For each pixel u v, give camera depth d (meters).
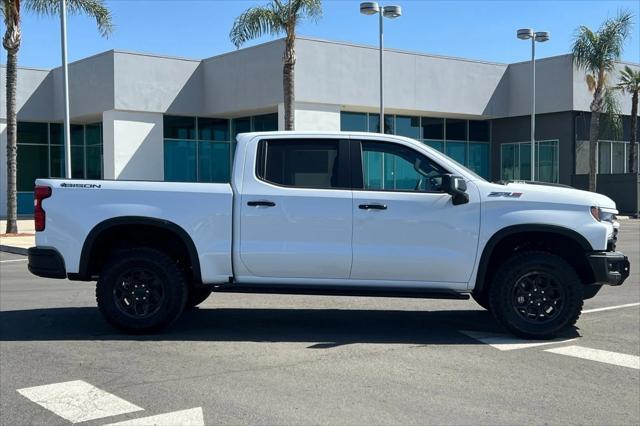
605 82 31.64
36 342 7.02
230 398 5.18
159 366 6.09
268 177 7.18
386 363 6.22
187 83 29.14
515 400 5.18
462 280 7.01
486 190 7.00
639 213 31.66
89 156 32.41
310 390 5.39
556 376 5.83
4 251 17.61
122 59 27.22
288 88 21.11
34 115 30.72
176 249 7.59
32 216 30.70
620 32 30.09
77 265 7.19
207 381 5.62
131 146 27.86
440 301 9.76
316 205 7.00
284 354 6.54
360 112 30.30
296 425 4.62
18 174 31.05
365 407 4.98
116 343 6.97
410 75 29.83
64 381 5.63
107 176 27.94
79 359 6.33
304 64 26.69
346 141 7.22
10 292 10.51
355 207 6.98
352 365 6.14
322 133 7.29
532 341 7.10
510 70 33.66
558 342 7.07
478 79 32.44
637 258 15.16
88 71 28.59
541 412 4.91
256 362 6.23
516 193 6.97
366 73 28.42
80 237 7.16
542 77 32.91
